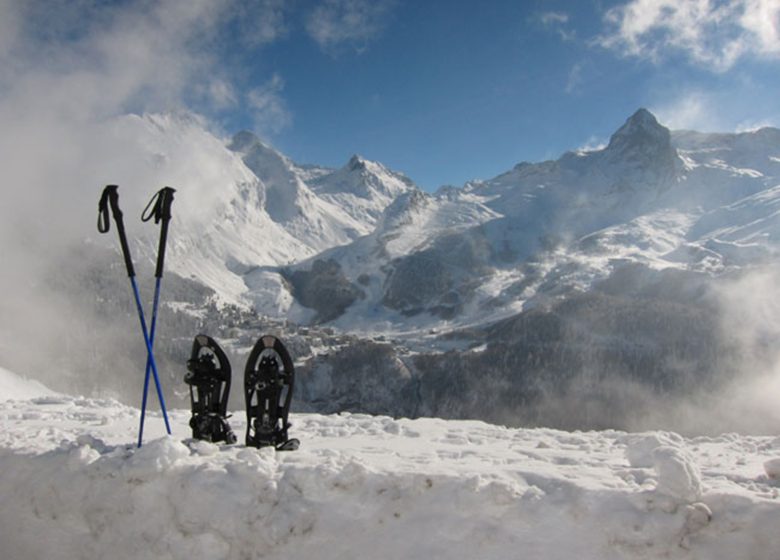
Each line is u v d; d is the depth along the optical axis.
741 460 6.49
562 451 6.78
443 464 5.37
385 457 5.95
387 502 4.72
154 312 6.46
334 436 8.19
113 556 5.15
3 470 6.04
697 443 8.05
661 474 4.39
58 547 5.40
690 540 4.23
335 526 4.71
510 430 8.84
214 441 6.55
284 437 6.38
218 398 6.61
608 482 4.66
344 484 4.84
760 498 4.32
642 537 4.21
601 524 4.30
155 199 6.48
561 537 4.33
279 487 4.99
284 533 4.75
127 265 6.47
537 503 4.47
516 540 4.38
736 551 4.15
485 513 4.49
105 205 6.48
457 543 4.44
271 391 6.30
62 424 8.90
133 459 5.36
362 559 4.54
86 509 5.41
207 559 4.89
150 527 5.14
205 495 5.05
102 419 9.04
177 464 5.33
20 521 5.65
